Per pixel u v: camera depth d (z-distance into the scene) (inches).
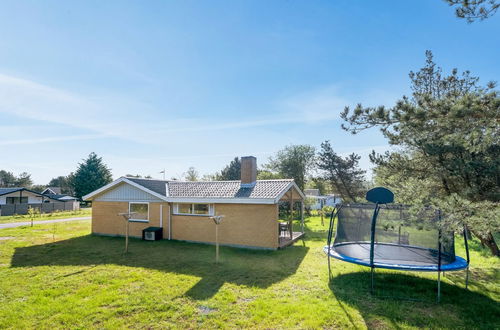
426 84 520.7
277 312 210.2
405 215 300.5
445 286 272.5
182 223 536.7
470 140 240.2
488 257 409.1
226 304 226.5
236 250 451.5
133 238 567.5
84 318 201.2
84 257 397.7
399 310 215.2
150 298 238.1
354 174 1003.9
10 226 780.6
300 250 453.4
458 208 209.8
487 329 185.2
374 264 254.4
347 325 190.5
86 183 2021.4
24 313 207.6
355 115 282.5
